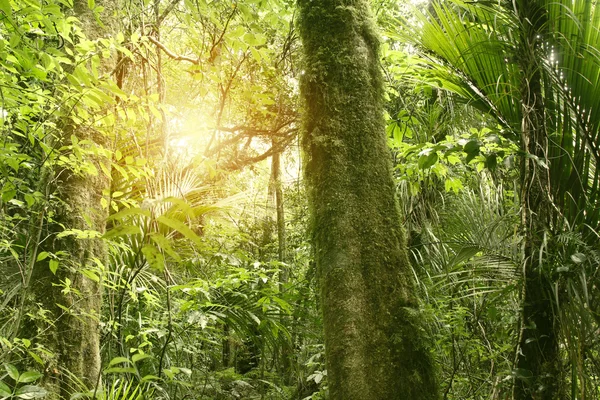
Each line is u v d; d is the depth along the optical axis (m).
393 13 4.74
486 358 2.90
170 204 3.65
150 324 3.60
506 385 2.34
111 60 3.34
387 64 4.23
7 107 2.23
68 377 2.63
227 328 5.34
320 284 2.27
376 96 2.52
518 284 2.41
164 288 3.90
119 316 2.97
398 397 2.05
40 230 2.50
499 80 2.47
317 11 2.55
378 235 2.28
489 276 2.79
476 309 3.19
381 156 2.42
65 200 2.92
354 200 2.30
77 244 2.91
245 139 5.51
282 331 4.19
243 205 5.53
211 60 3.06
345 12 2.54
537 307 2.22
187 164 4.01
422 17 2.73
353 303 2.15
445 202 3.96
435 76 2.83
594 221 2.30
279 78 4.09
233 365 7.38
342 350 2.11
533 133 2.34
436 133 3.62
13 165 2.20
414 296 2.27
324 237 2.29
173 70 4.57
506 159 2.39
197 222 4.42
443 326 3.02
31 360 2.61
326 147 2.38
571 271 2.13
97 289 3.02
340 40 2.51
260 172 7.23
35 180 3.24
